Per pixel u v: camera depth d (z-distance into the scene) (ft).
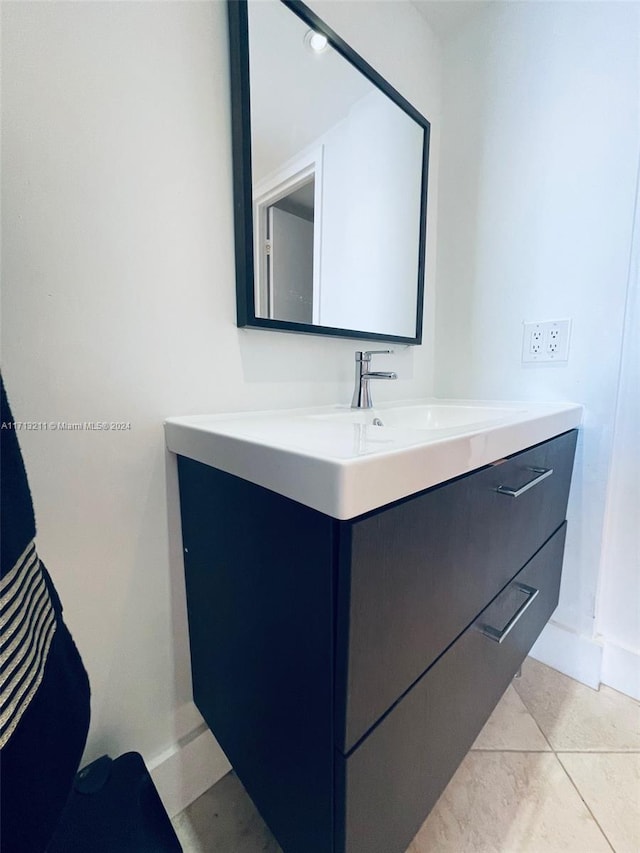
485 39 3.61
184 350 2.33
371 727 1.53
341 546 1.31
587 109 3.12
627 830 2.43
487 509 2.06
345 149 2.98
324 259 2.96
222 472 1.92
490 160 3.72
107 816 2.01
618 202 3.05
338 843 1.54
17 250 1.73
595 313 3.26
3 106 1.63
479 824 2.46
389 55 3.33
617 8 2.91
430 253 4.15
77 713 1.45
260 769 2.00
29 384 1.83
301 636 1.56
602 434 3.33
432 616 1.76
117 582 2.22
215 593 2.16
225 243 2.43
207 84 2.24
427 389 4.37
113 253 2.00
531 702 3.43
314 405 3.13
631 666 3.44
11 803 1.10
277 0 2.39
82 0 1.79
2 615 1.08
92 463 2.06
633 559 3.37
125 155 1.98
